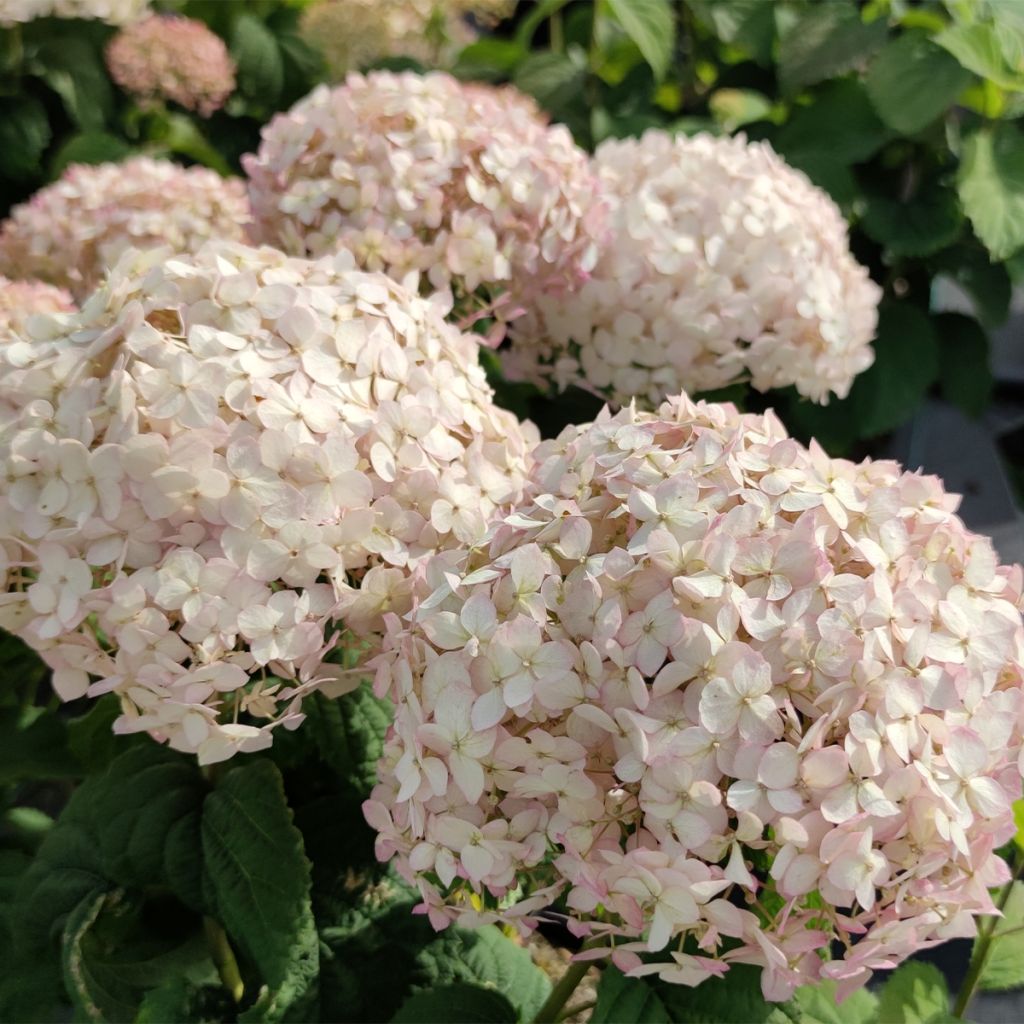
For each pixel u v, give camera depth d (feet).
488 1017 1.22
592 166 1.80
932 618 0.99
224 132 2.97
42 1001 1.33
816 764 0.89
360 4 2.65
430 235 1.51
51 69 2.66
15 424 1.07
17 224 1.87
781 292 1.59
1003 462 3.36
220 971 1.34
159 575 1.00
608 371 1.66
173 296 1.12
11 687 1.55
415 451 1.10
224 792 1.30
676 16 2.87
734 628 0.93
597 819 0.94
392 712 1.42
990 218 2.34
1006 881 0.97
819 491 1.02
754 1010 1.03
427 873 1.08
